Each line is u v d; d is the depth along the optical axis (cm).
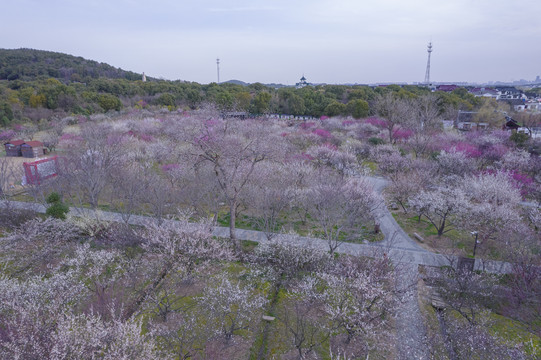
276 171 2980
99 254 1870
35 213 2428
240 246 2133
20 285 1570
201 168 2728
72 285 1584
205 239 1962
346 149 4022
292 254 1862
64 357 962
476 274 1809
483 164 3706
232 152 2133
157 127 5122
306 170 3050
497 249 2138
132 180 2589
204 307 1576
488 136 4391
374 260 1780
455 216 2531
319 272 1792
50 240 2125
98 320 1141
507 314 1622
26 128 5275
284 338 1443
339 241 2259
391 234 2386
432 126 4916
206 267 1888
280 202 2466
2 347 1040
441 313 1630
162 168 3338
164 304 1550
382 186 3319
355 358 1339
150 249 1889
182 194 2684
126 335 1126
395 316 1510
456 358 1319
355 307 1447
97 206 2608
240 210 2720
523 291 1702
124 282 1738
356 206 2370
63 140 4522
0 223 2281
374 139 4638
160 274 1825
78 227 2222
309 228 2452
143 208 2598
